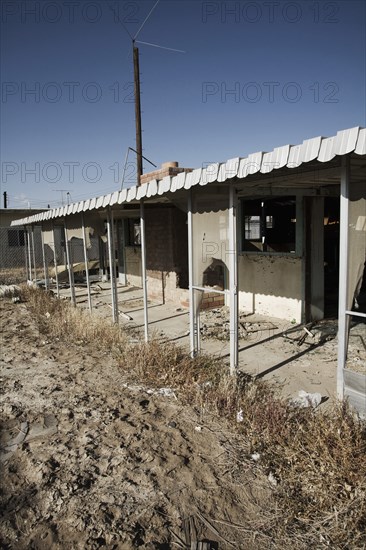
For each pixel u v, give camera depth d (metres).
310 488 3.07
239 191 5.77
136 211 10.67
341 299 3.79
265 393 4.64
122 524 2.87
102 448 3.81
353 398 3.78
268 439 3.67
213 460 3.58
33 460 3.66
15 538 2.77
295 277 7.65
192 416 4.37
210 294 9.23
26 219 13.93
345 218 3.65
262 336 7.05
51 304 10.48
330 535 2.71
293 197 8.03
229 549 2.66
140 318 8.93
